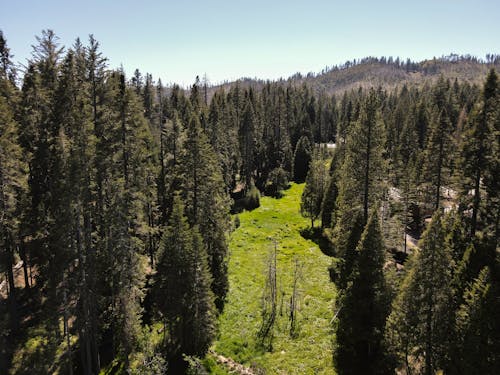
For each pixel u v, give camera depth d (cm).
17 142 2759
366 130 3042
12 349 2347
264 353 2605
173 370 2380
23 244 2809
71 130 2392
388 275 2288
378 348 2228
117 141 2752
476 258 2131
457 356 1683
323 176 5616
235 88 9538
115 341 2548
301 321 2956
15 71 3572
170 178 3934
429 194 4653
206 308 2536
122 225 2330
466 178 2862
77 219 2172
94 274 2319
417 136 6756
